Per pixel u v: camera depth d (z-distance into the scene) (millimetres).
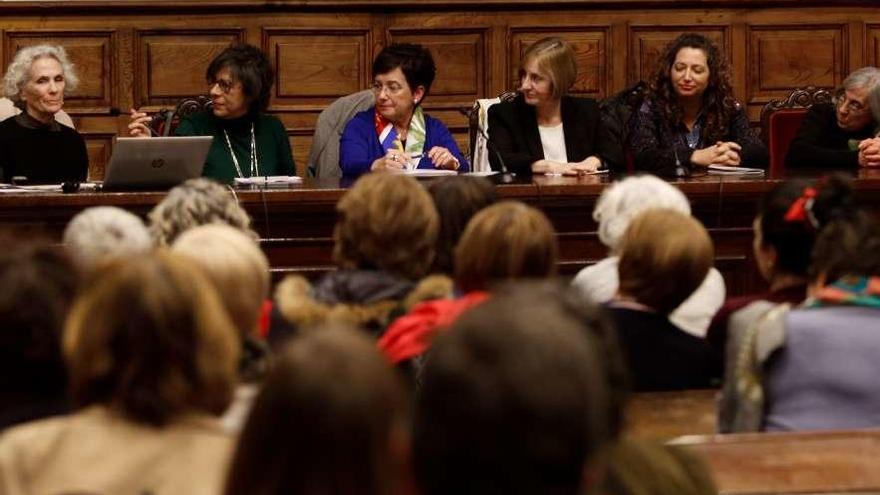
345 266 4656
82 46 11562
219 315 2674
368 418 2080
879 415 3975
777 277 4641
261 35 11609
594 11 11836
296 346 2127
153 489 2617
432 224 4633
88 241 5070
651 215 4457
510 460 1954
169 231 5418
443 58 11773
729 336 4137
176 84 11648
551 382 1951
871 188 7699
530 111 9055
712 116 9180
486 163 9180
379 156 8984
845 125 9336
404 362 4160
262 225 7457
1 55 11477
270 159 9156
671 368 4434
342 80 11703
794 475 3197
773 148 9930
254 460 2098
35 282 3037
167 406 2637
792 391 4020
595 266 5426
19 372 3051
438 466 1983
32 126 9094
